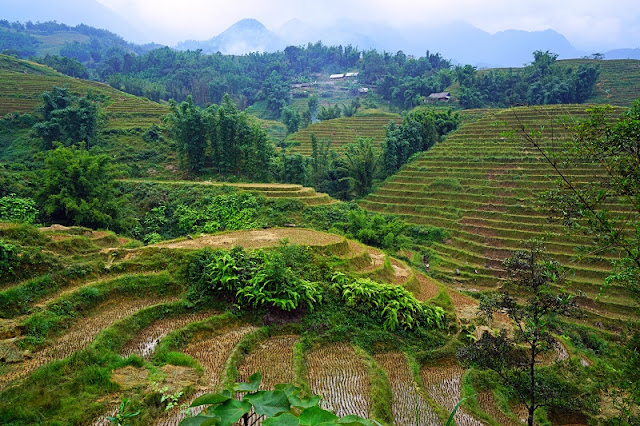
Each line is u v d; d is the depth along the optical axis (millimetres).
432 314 18312
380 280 20812
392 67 141750
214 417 2891
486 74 103062
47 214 28250
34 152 47938
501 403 14492
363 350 15352
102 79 133750
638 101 8531
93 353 11195
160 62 140625
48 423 8508
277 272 16359
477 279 33844
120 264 16594
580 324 27125
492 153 51125
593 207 8945
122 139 53812
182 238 21297
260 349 14469
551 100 84875
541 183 43375
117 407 9445
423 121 62031
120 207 33562
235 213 34062
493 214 41688
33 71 86000
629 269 8750
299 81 149750
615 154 8562
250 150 45875
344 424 2947
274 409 3078
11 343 11289
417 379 14469
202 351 13453
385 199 50250
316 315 16609
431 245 40750
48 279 14289
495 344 11664
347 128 80750
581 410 14656
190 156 46375
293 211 36500
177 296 16141
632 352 10078
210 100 122750
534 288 10773
